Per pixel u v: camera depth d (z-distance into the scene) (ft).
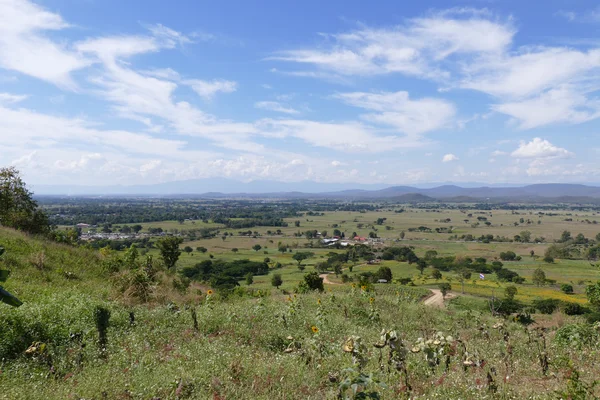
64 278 46.83
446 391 17.12
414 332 36.68
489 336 34.14
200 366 19.95
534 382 20.06
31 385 17.47
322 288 69.87
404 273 248.11
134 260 64.54
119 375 18.72
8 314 24.77
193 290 60.54
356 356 15.85
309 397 16.69
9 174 85.87
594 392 16.89
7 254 47.93
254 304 42.27
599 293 49.73
